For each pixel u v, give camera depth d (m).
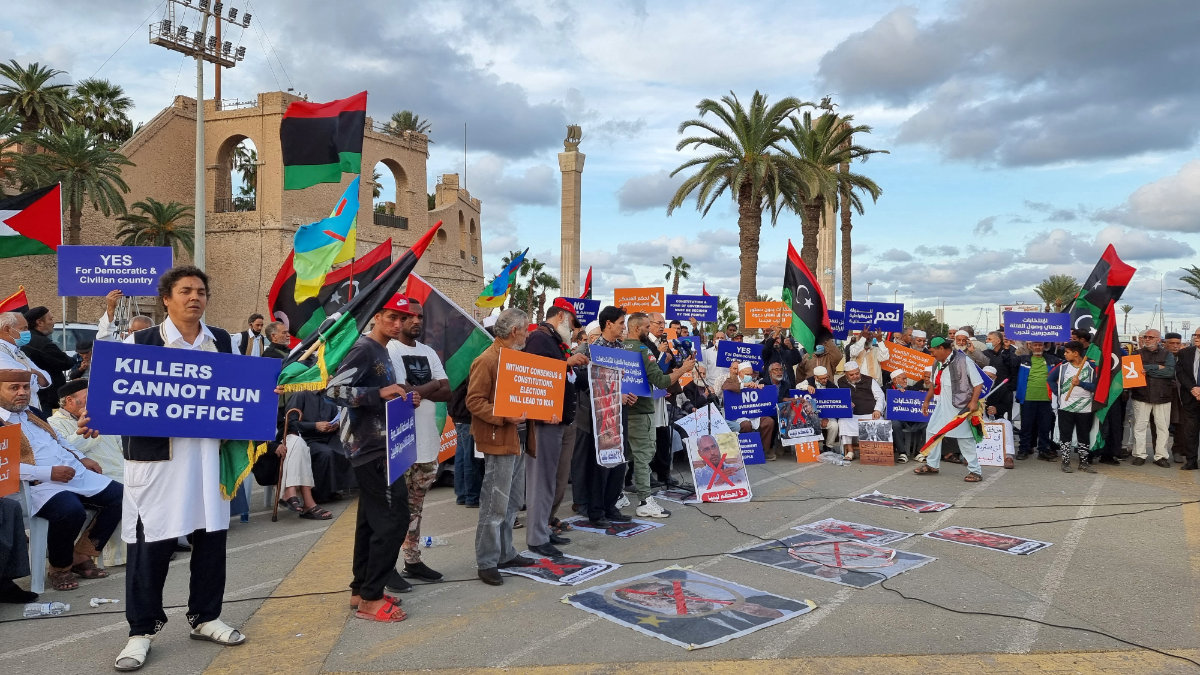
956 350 9.60
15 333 6.12
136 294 9.46
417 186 43.78
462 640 4.37
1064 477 9.81
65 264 9.34
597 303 13.65
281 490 7.77
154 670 4.01
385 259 9.42
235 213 38.38
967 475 9.52
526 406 5.40
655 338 10.17
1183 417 10.46
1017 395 11.50
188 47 26.58
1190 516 7.46
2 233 9.50
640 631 4.47
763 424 11.33
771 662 4.05
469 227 53.53
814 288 11.43
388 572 4.75
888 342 13.25
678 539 6.64
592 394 6.90
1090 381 10.14
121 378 3.80
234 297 38.34
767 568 5.73
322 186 39.62
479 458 8.01
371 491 4.70
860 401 11.27
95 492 5.75
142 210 35.88
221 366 4.03
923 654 4.15
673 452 9.71
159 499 4.03
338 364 4.53
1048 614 4.78
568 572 5.62
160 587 4.14
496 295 10.86
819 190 24.31
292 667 4.03
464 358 6.98
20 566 5.12
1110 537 6.66
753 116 24.02
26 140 29.88
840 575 5.55
